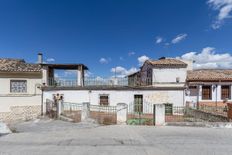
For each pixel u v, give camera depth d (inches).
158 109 575.2
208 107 831.7
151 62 1090.7
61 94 981.8
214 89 1098.1
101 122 616.1
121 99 974.4
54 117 792.9
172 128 534.3
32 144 390.3
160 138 432.8
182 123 569.0
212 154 333.7
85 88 986.1
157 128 532.7
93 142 402.6
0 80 880.3
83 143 395.5
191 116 693.3
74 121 666.8
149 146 376.2
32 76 938.7
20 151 344.8
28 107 924.6
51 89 972.6
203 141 410.6
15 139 431.2
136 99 973.8
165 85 1055.0
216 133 481.1
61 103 793.6
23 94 916.6
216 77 1100.5
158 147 370.0
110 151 345.7
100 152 340.5
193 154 333.1
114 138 433.1
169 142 402.6
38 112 946.1
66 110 860.6
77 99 985.5
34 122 713.0
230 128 541.6
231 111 600.1
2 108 879.7
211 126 553.6
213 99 1094.4
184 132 489.7
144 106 962.1
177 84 1059.3
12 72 894.4
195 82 1088.8
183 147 370.6
